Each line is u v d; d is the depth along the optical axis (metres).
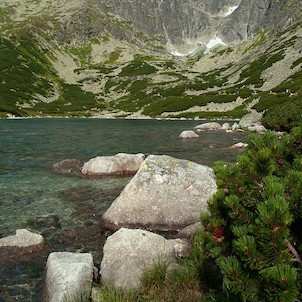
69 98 143.62
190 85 138.50
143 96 140.00
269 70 126.56
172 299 5.98
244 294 3.92
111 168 19.92
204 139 39.12
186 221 11.52
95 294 6.56
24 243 9.27
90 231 10.89
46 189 16.17
